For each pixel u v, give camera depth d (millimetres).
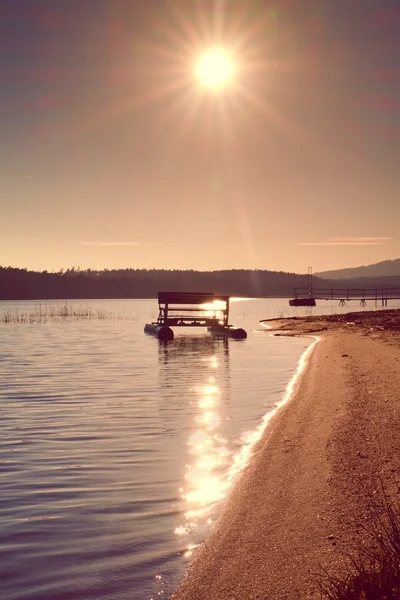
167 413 16344
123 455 12016
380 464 9672
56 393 20094
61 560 7344
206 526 8273
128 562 7262
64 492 9812
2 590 6652
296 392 18906
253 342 42406
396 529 6211
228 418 15531
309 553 6852
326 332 45844
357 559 6336
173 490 9820
